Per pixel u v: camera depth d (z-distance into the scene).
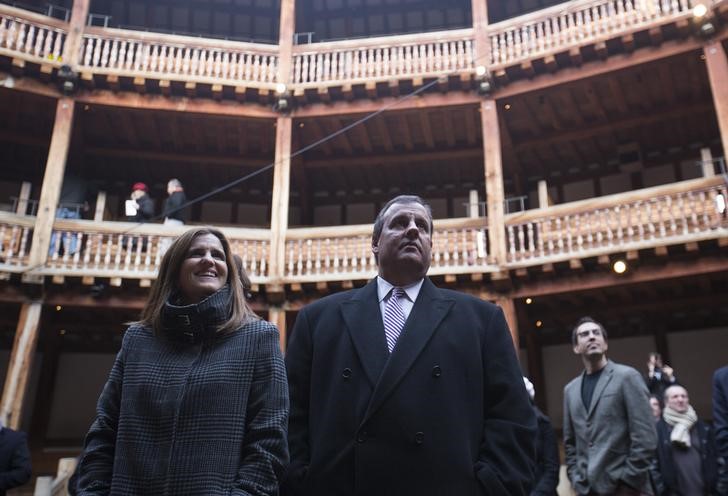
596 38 13.40
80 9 14.64
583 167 18.27
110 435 2.64
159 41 14.85
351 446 2.70
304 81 15.09
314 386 2.98
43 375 17.05
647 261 12.23
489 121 14.28
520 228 13.15
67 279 13.05
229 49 15.12
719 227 11.47
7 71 13.94
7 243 12.87
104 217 16.78
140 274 13.15
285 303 13.73
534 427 2.84
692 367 15.81
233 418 2.53
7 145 17.22
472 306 3.14
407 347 2.83
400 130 16.86
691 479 6.05
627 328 16.59
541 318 15.96
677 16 12.73
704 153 12.21
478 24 14.76
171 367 2.62
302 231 14.05
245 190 19.55
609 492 4.96
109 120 16.28
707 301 14.89
